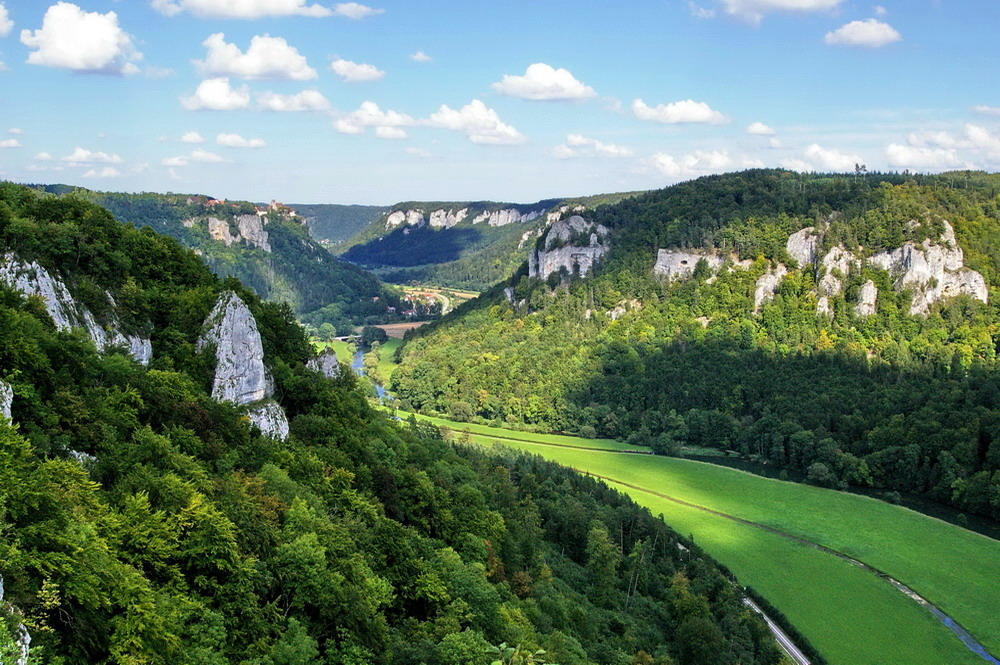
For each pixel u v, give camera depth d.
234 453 80.50
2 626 37.75
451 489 117.38
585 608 108.94
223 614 56.44
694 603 117.50
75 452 64.25
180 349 92.25
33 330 69.31
